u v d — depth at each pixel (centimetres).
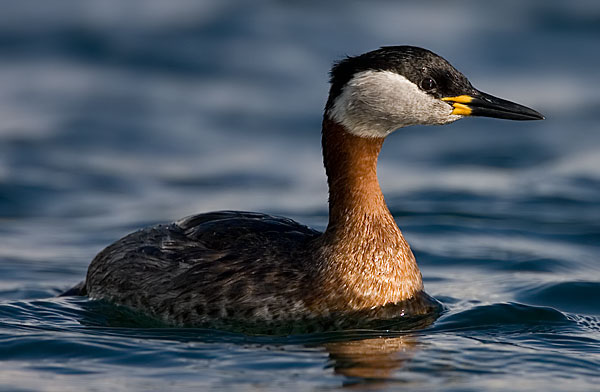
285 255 1134
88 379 930
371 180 1143
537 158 2123
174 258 1164
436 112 1145
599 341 1069
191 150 2209
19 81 2600
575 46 2970
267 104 2531
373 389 902
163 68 2761
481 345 1045
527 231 1634
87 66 2748
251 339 1062
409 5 3325
